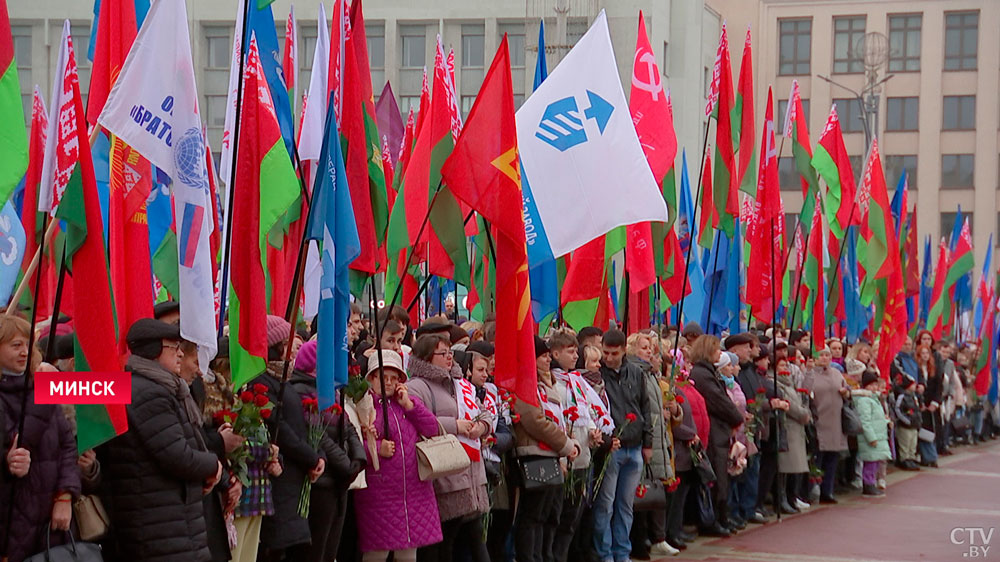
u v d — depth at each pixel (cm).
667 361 1555
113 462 798
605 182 1290
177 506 807
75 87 804
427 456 1045
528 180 1295
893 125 6353
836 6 6222
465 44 4503
